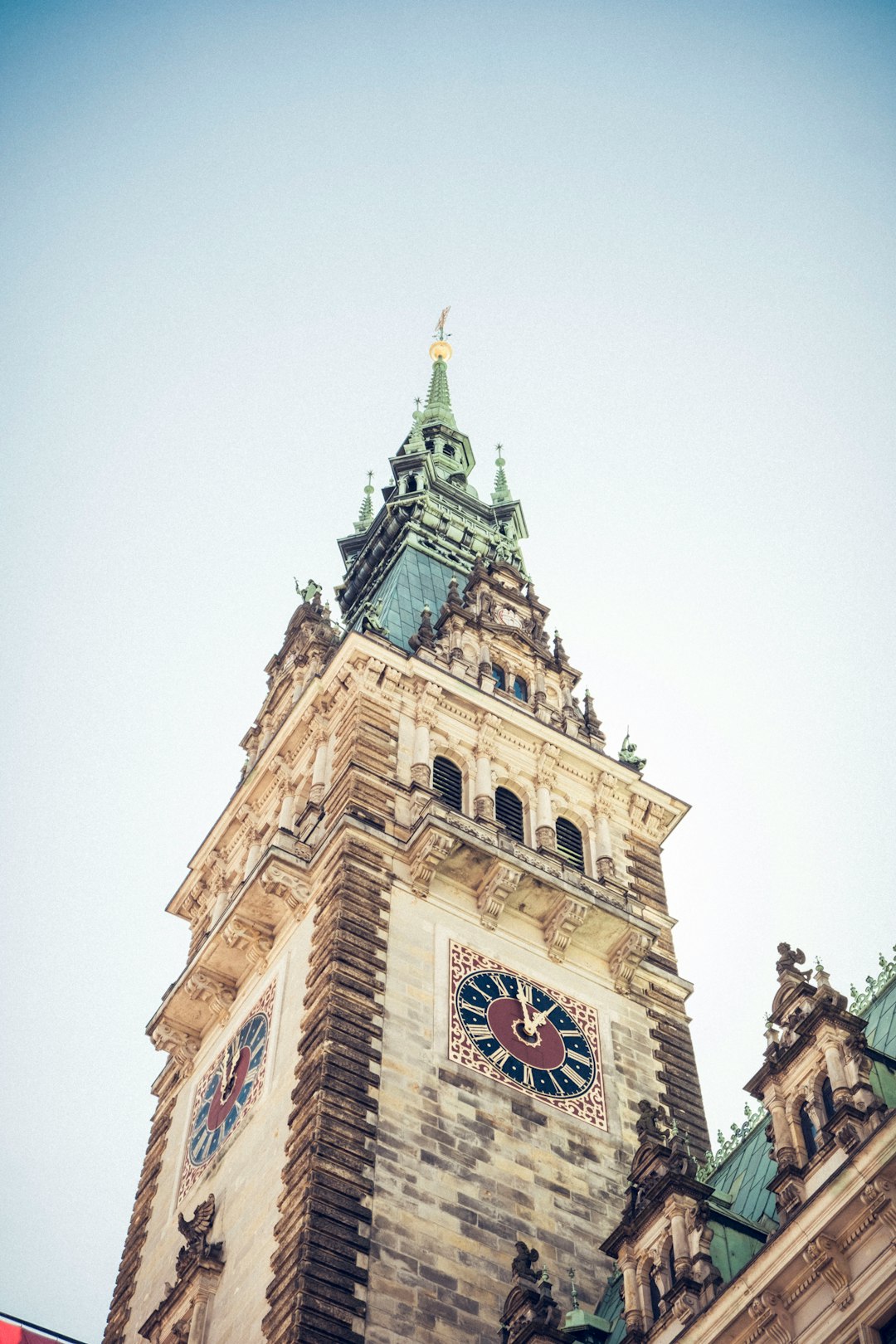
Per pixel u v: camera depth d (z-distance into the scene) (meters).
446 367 111.12
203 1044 64.94
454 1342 48.41
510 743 69.19
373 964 57.09
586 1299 52.12
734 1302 39.19
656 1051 61.97
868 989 53.12
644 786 71.38
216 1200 56.16
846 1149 39.75
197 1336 51.56
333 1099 52.53
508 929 61.94
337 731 67.19
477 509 94.31
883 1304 36.44
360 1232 49.69
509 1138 55.00
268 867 61.16
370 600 84.00
